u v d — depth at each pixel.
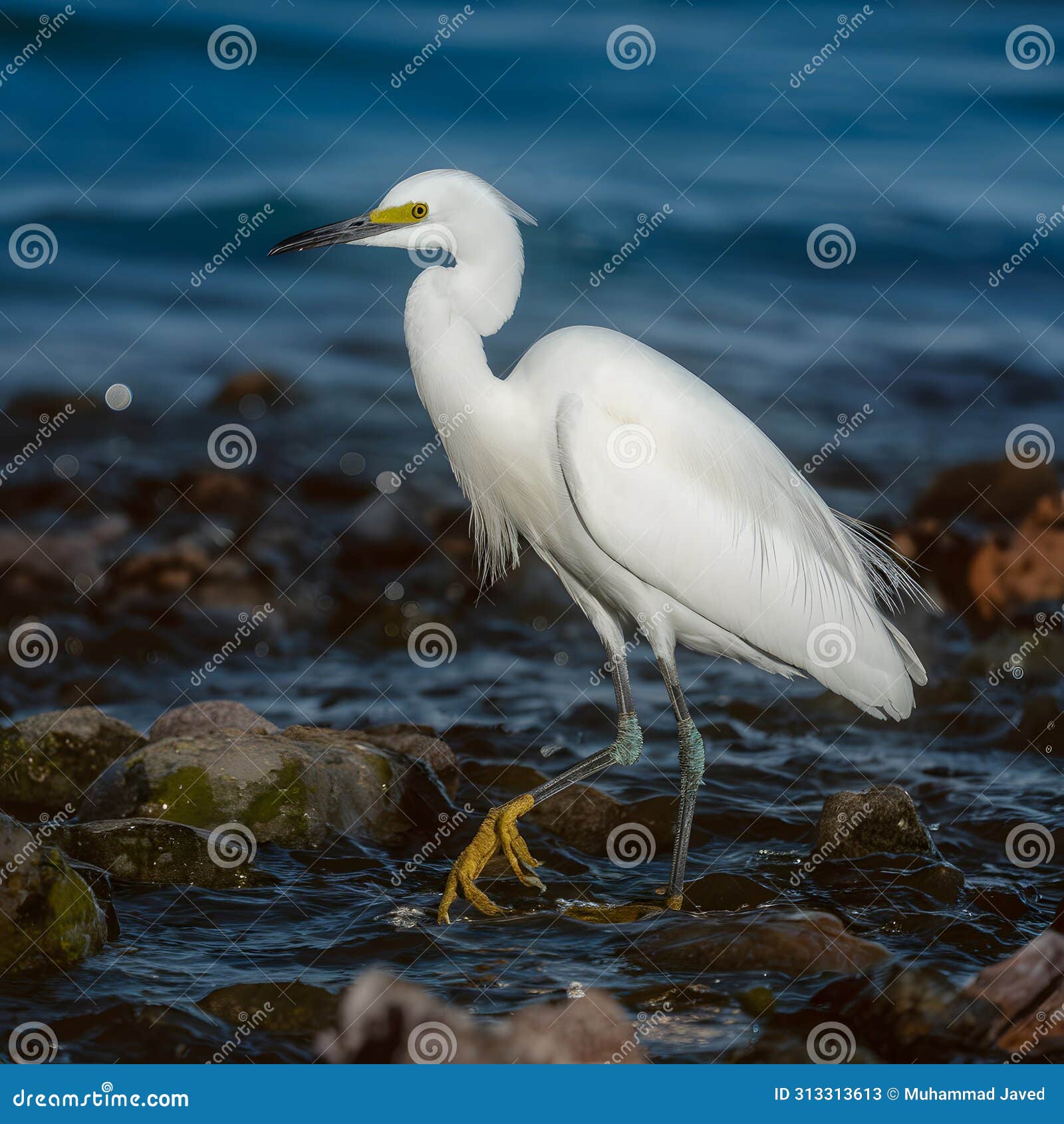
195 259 26.66
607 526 8.21
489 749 10.50
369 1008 6.04
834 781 10.02
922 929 7.26
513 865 7.85
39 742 9.05
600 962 6.79
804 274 26.80
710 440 8.34
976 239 28.91
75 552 14.45
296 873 7.88
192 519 15.95
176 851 7.64
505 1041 5.85
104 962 6.48
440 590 14.94
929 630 13.51
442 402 8.68
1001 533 14.63
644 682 12.67
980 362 23.00
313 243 8.80
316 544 15.68
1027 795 9.64
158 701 11.77
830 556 8.91
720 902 7.72
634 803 9.30
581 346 8.39
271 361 22.19
